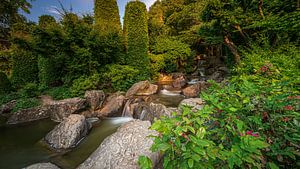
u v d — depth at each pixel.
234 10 6.10
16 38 7.40
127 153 2.59
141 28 10.71
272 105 1.32
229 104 1.30
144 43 10.77
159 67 12.33
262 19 5.79
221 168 1.08
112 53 9.88
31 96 8.00
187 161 0.95
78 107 6.76
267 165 1.06
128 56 10.77
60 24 8.45
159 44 13.46
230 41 7.64
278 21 5.07
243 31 6.93
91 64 8.75
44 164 3.06
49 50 7.82
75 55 8.48
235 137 1.10
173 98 8.00
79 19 8.80
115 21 12.59
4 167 3.70
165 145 0.99
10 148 4.47
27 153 4.17
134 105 6.62
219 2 5.95
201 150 0.92
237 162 0.91
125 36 11.45
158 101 7.40
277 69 2.62
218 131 1.22
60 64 9.05
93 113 6.77
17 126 6.09
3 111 7.27
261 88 1.58
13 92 8.86
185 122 1.13
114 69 9.20
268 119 1.29
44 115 6.91
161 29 15.07
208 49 18.92
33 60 10.84
